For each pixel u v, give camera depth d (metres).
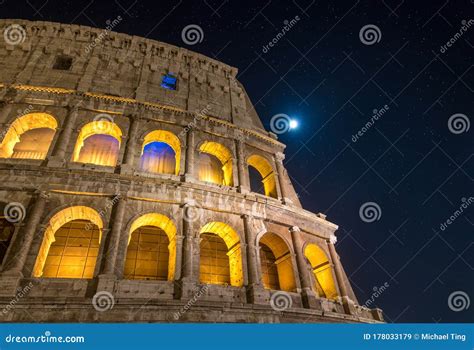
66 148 27.03
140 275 25.62
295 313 24.64
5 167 23.97
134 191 25.42
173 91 34.78
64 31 35.41
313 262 33.38
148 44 37.44
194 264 23.94
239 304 22.73
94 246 25.47
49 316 18.62
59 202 23.70
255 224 28.56
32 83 30.45
